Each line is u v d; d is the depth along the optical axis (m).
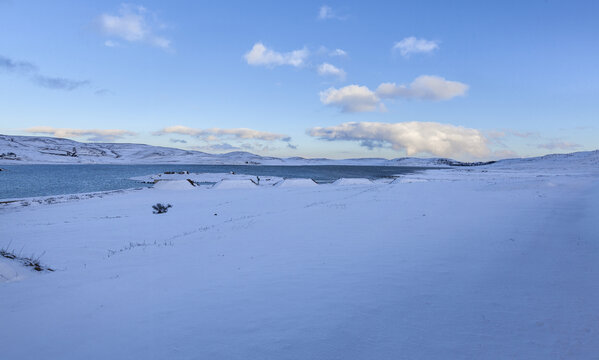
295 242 13.62
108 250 16.69
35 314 6.94
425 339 4.87
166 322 5.97
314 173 174.50
